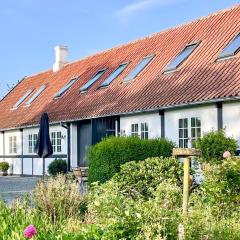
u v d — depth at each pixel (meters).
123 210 6.96
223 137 16.03
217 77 19.11
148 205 7.02
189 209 8.41
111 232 6.73
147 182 11.12
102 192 8.72
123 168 11.28
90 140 27.11
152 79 23.39
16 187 22.78
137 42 29.84
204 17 25.52
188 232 6.89
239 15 22.77
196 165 14.36
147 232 6.55
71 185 10.79
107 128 25.41
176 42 25.30
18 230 7.13
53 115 29.69
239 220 8.85
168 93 20.78
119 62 29.14
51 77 37.75
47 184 10.84
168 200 8.52
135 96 23.00
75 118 26.39
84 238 7.00
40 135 22.66
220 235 7.50
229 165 10.30
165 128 20.70
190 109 19.39
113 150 15.14
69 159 28.61
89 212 9.05
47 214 9.56
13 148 35.62
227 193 10.00
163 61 24.34
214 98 17.56
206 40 22.84
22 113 35.22
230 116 17.52
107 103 24.77
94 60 33.31
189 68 21.56
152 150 15.73
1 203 9.05
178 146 19.94
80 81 31.61
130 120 22.84
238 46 19.91
